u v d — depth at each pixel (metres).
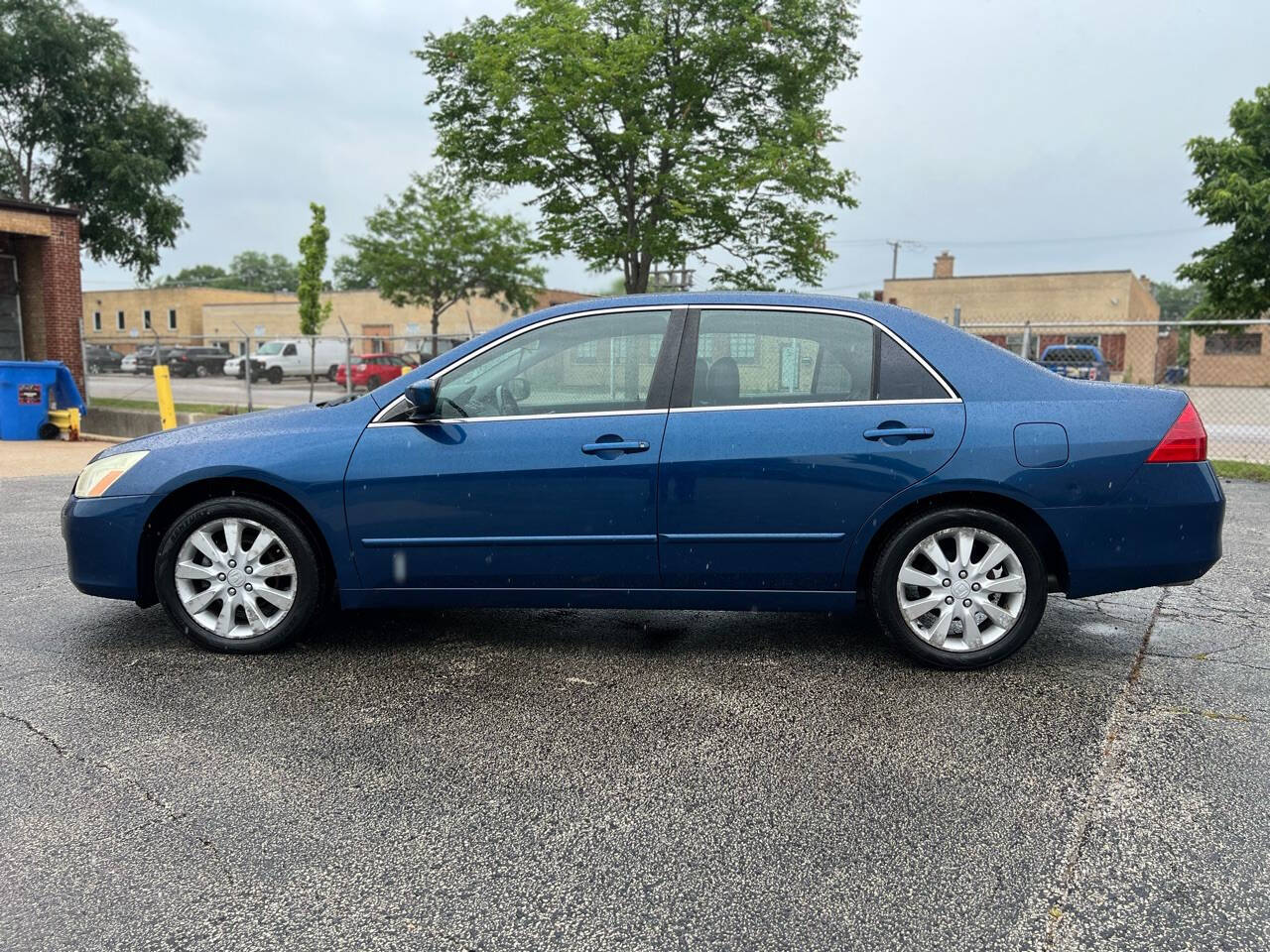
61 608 4.94
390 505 3.96
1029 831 2.67
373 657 4.17
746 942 2.18
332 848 2.58
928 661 3.95
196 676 3.92
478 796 2.88
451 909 2.30
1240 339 36.06
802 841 2.62
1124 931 2.21
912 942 2.17
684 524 3.86
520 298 37.09
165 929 2.22
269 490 4.12
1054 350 13.91
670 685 3.84
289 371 38.31
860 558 3.87
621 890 2.39
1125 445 3.79
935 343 3.92
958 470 3.76
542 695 3.73
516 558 3.96
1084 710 3.56
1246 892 2.37
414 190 35.41
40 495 8.80
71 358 17.45
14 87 28.94
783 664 4.09
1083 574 3.84
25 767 3.06
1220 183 24.31
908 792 2.91
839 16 17.89
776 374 3.94
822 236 18.75
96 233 30.70
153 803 2.83
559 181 18.73
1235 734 3.34
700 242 18.84
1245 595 5.28
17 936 2.19
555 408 3.98
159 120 30.86
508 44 17.00
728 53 17.36
